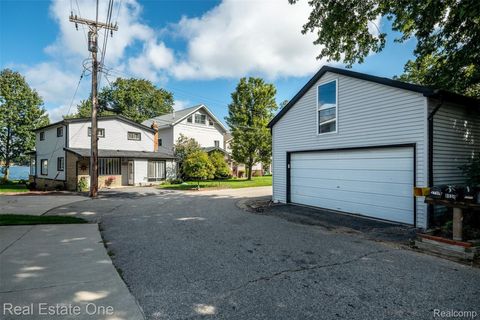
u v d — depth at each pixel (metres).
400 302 3.12
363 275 3.90
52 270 3.98
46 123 27.44
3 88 25.27
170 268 4.15
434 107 6.91
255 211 9.70
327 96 9.55
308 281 3.69
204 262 4.43
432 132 6.75
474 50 7.73
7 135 25.92
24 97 26.11
